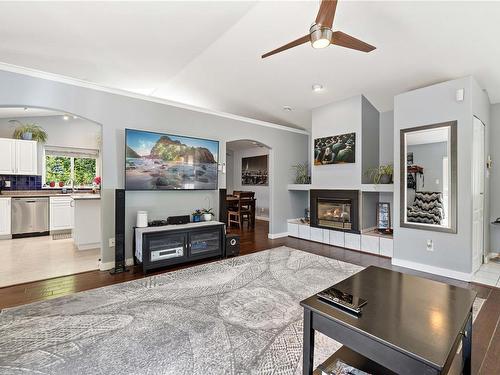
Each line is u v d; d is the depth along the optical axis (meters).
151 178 3.81
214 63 3.92
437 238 3.45
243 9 2.77
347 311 1.35
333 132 4.93
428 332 1.18
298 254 4.34
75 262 3.81
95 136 6.59
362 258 4.16
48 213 5.72
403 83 3.86
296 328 2.13
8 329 2.07
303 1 2.65
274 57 3.65
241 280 3.16
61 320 2.21
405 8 2.54
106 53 3.36
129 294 2.74
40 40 2.92
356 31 2.93
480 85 3.54
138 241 3.58
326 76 3.99
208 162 4.42
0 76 2.84
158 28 2.91
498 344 1.99
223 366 1.68
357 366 1.38
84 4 2.38
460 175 3.25
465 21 2.55
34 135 5.78
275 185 5.71
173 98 5.36
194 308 2.44
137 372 1.61
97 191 6.13
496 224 3.93
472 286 3.05
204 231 3.96
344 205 4.86
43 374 1.59
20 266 3.62
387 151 4.89
